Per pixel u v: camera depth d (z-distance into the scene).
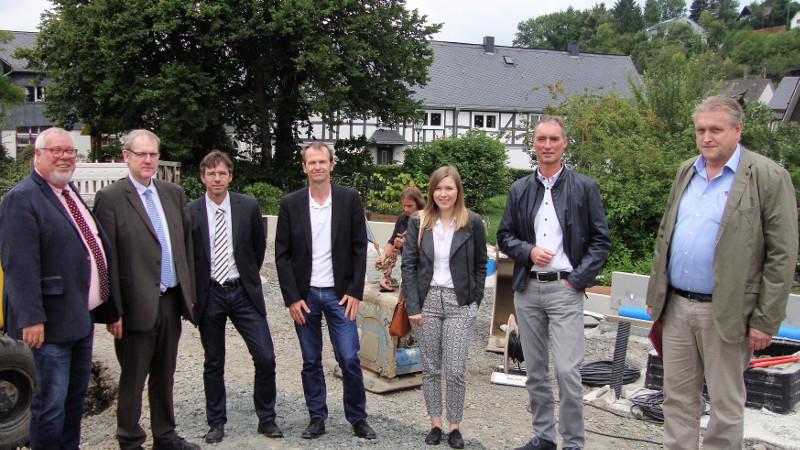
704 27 95.50
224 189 4.21
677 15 117.56
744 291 3.23
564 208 3.91
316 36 21.70
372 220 16.45
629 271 9.82
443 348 4.23
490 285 10.24
